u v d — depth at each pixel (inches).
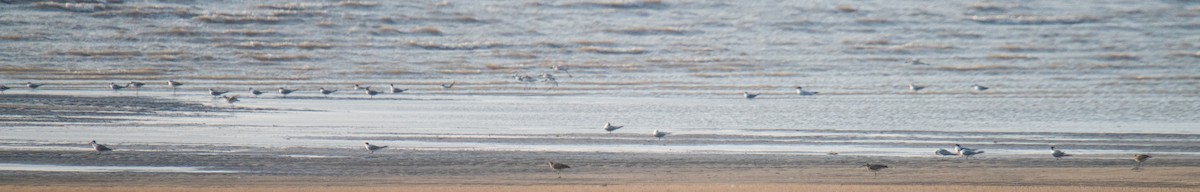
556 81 1555.1
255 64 1673.2
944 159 1087.6
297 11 2011.6
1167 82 1565.0
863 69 1657.2
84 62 1664.6
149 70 1621.6
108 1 2025.1
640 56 1745.8
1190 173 1023.6
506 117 1300.4
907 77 1598.2
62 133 1180.5
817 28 1940.2
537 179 983.6
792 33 1905.8
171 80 1550.2
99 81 1533.0
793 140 1180.5
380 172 1014.4
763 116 1317.7
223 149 1112.2
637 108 1365.7
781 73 1620.3
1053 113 1344.7
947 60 1728.6
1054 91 1496.1
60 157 1063.6
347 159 1072.8
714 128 1245.7
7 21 1881.2
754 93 1467.8
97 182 960.3
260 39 1835.6
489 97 1435.8
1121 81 1571.1
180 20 1942.7
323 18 1974.7
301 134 1192.2
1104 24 1979.6
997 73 1630.2
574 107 1369.3
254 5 2047.2
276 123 1253.1
